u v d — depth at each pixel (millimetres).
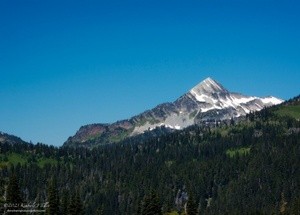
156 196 164500
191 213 171125
